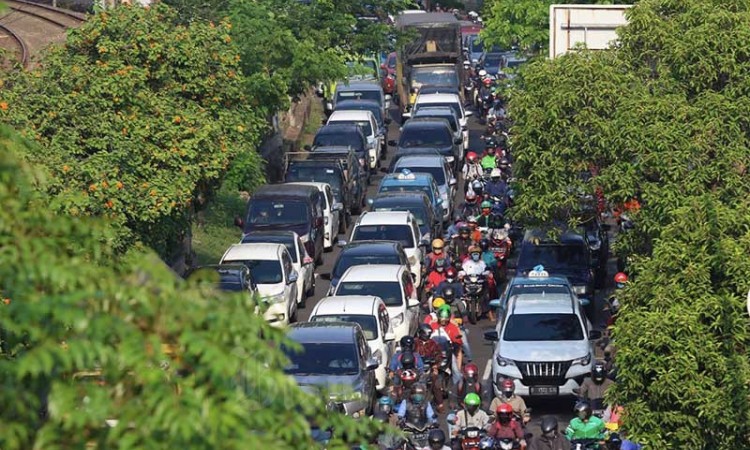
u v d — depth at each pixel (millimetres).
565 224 71750
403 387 52531
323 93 154250
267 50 104062
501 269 86312
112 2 105625
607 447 49312
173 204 65250
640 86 65125
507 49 124438
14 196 19422
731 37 61875
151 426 16844
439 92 146125
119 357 17031
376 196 94875
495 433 50344
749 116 58656
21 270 17734
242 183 100000
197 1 105062
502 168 103750
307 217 90250
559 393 61750
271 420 18391
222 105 78750
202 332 17609
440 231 98688
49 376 17844
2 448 17094
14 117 61094
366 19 124375
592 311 76250
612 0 103562
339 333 58562
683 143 58125
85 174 60875
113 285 17594
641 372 41438
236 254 77562
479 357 71750
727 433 40156
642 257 48156
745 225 44719
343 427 21469
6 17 146625
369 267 73375
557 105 65500
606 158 65250
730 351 41125
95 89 66688
